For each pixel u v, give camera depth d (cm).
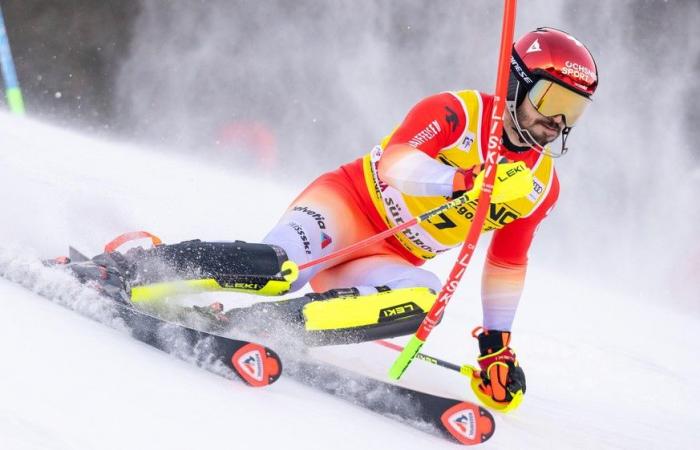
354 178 1233
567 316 2352
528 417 1142
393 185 1047
